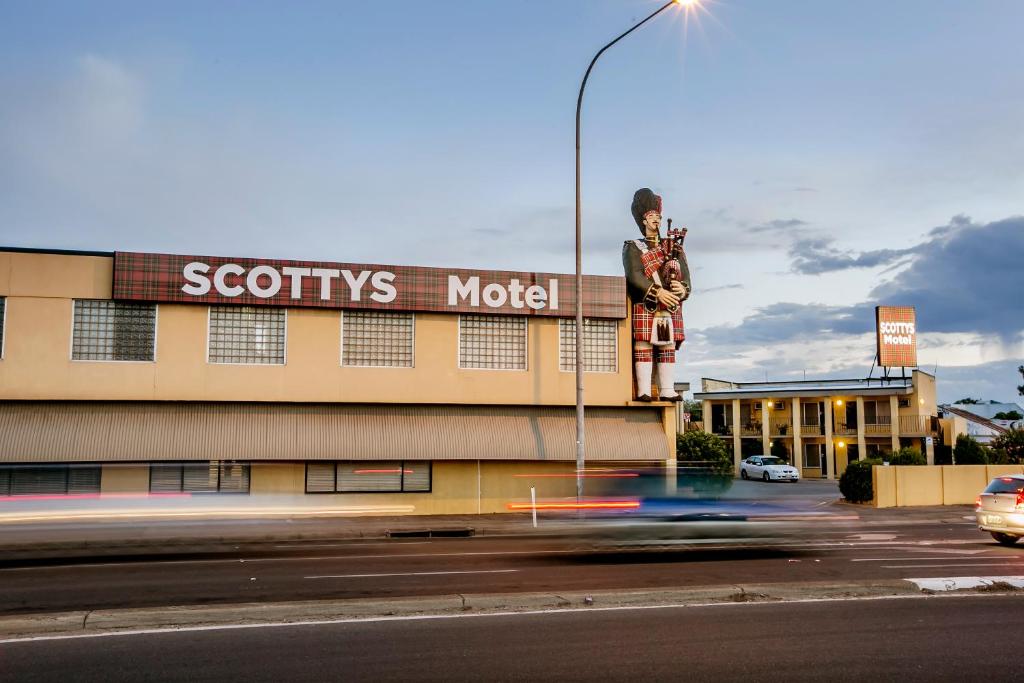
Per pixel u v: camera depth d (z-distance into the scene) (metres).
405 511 25.75
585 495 19.80
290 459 24.62
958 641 9.08
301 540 20.67
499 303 26.69
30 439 23.00
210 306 24.83
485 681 7.45
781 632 9.43
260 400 24.88
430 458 25.56
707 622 9.93
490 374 26.70
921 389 53.69
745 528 18.67
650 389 27.61
